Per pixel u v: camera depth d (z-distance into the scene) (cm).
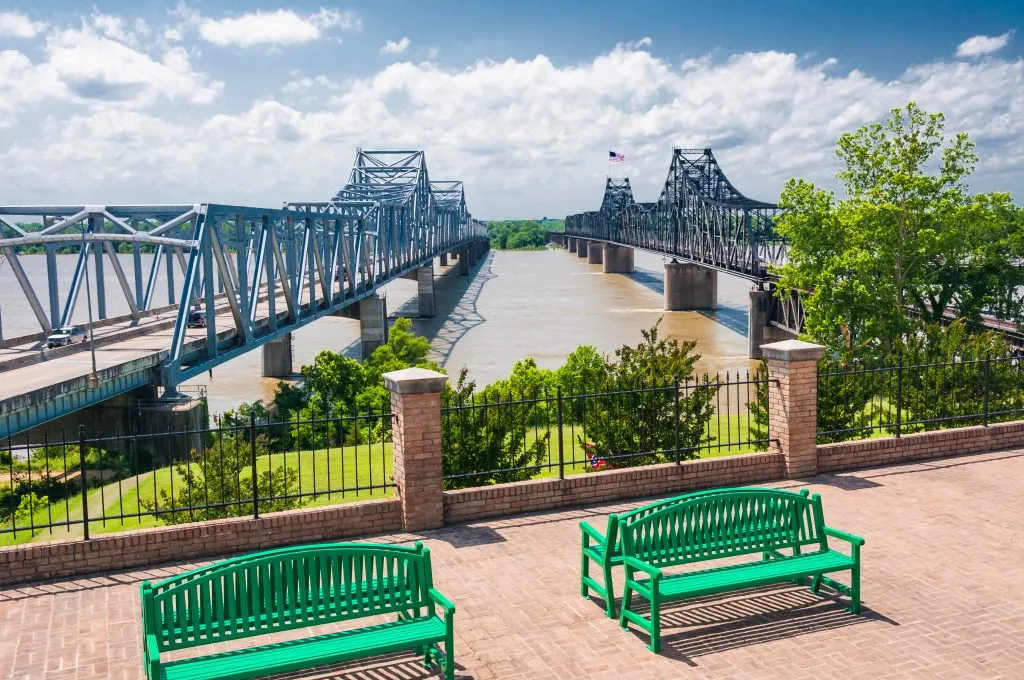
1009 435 1522
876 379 1847
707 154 10506
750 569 880
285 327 5256
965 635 834
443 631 756
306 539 1114
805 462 1373
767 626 862
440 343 7025
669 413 1547
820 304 3788
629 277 15400
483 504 1201
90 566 1029
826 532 930
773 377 1392
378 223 8356
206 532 1071
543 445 1493
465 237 16250
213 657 717
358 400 3644
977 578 970
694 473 1316
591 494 1259
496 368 5741
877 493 1285
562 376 3756
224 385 5644
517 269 18175
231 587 732
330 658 717
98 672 789
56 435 3756
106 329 5028
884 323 3641
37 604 944
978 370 1725
